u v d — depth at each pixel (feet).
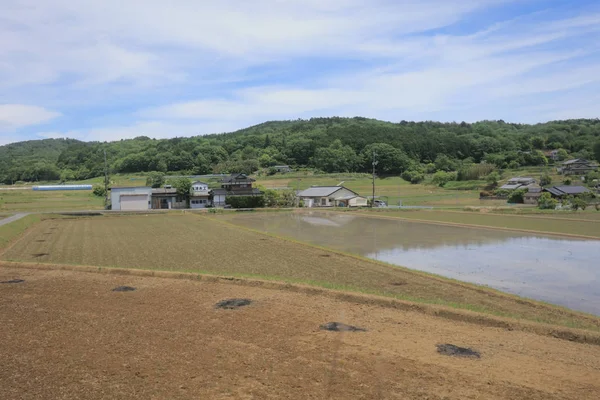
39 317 45.09
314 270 73.26
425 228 144.46
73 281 63.41
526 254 93.09
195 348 35.88
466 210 209.26
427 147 438.40
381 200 265.95
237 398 27.12
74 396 27.45
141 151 491.31
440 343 37.81
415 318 45.37
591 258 88.12
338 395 27.58
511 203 246.68
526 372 31.83
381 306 49.90
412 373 31.19
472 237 120.47
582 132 504.02
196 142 528.22
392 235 126.41
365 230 140.05
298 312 46.88
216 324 42.52
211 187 305.53
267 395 27.53
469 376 30.86
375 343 37.40
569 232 125.39
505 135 522.47
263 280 61.21
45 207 224.94
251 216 200.34
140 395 27.53
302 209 233.35
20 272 70.64
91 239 116.57
